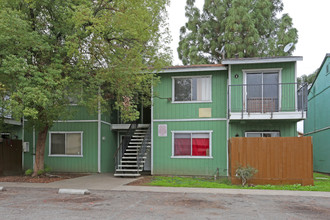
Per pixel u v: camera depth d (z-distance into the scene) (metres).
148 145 16.92
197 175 15.70
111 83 13.66
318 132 20.80
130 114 13.23
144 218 6.80
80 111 17.77
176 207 8.02
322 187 11.48
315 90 21.53
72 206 8.05
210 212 7.48
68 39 12.08
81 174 16.92
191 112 16.03
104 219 6.68
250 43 27.88
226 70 15.80
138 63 12.51
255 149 12.50
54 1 12.39
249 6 29.56
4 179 14.11
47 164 17.86
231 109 14.91
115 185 12.17
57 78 11.63
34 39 11.50
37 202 8.62
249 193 10.36
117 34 12.41
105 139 18.30
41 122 13.79
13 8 12.39
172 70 15.91
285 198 9.50
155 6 12.75
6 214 7.12
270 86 14.83
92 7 12.30
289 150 12.31
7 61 10.58
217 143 15.62
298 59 14.38
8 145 16.59
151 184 12.32
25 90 10.16
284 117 13.87
